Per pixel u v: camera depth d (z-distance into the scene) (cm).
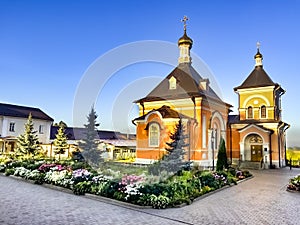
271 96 2297
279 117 2523
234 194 983
